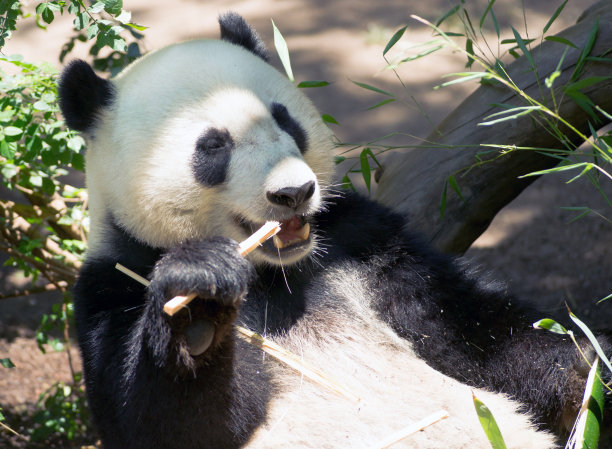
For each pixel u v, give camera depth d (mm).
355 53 21422
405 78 20000
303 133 6516
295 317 6750
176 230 6262
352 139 17531
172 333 5059
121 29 8109
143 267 6391
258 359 6262
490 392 6730
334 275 6996
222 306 5086
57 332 12984
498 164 8625
